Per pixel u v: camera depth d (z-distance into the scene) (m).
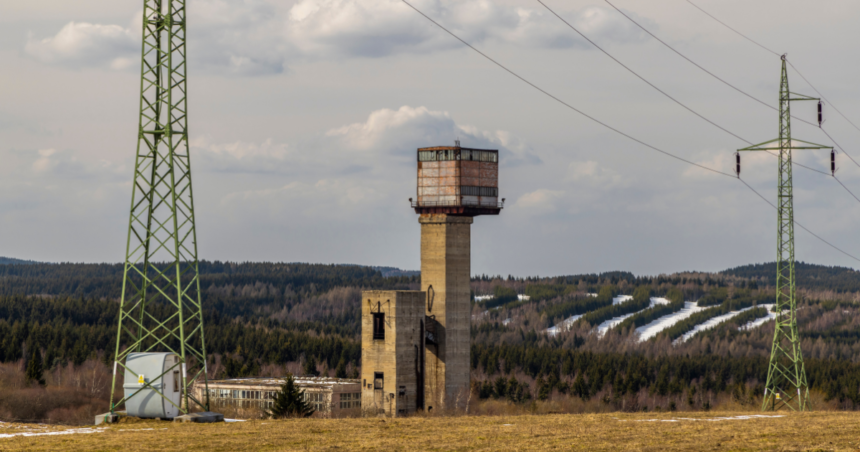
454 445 64.62
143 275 95.88
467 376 173.62
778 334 155.75
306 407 134.88
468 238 175.38
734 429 73.12
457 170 173.25
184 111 97.12
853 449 59.22
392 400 165.38
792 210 150.88
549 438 67.94
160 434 74.06
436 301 172.50
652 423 80.06
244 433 74.19
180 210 96.44
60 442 68.94
